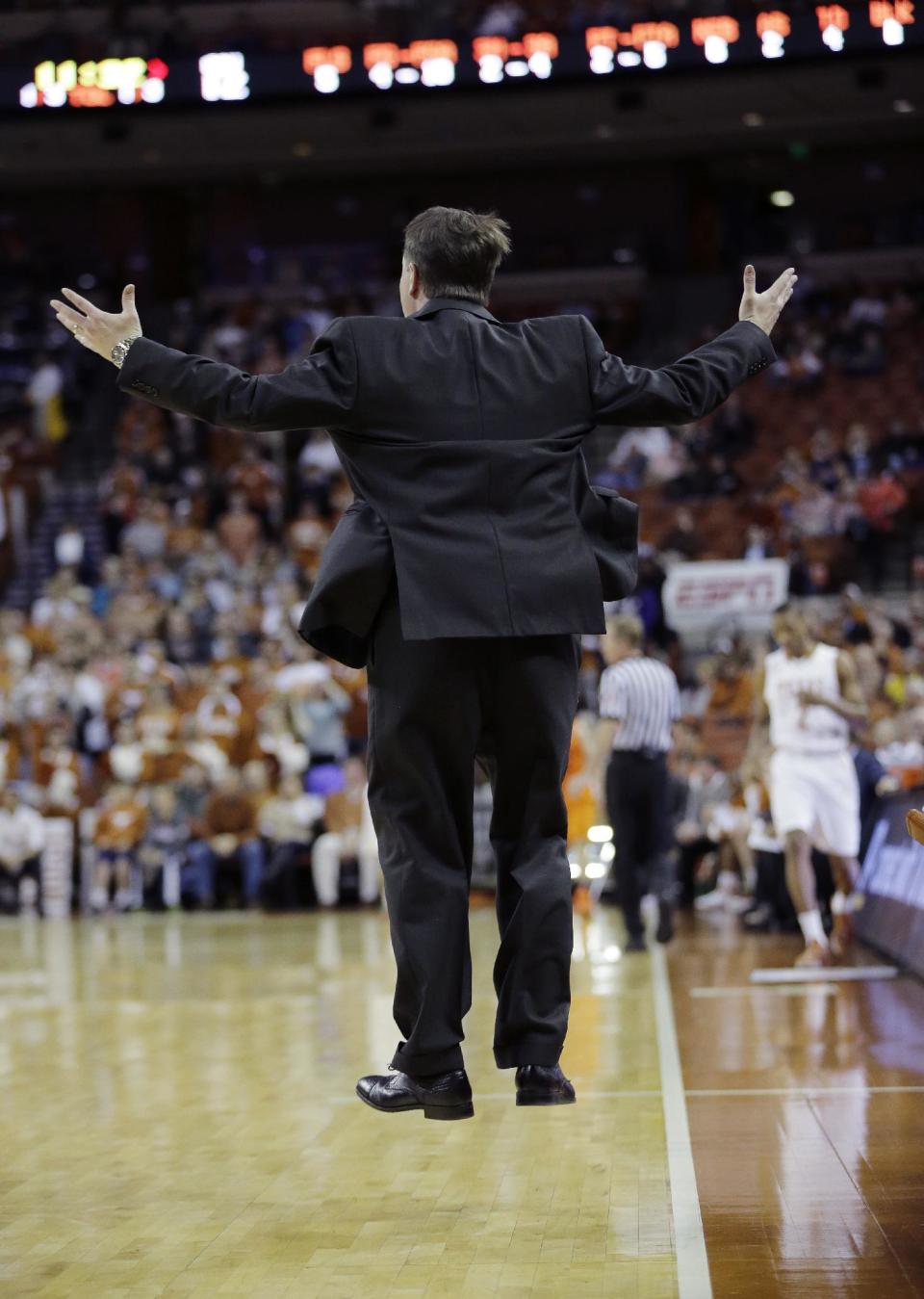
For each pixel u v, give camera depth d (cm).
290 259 4619
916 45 2977
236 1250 548
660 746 1653
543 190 4519
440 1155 697
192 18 3247
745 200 4497
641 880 1661
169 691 2825
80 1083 920
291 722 2688
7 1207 619
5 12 3259
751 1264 506
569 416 495
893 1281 483
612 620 1667
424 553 477
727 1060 930
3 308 4425
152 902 2622
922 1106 766
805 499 3247
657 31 3083
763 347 516
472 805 504
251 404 475
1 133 3784
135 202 4594
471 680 489
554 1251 534
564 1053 977
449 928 494
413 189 4578
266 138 3881
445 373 489
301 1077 923
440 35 3164
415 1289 495
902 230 4391
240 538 3431
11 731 2867
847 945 1591
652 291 4253
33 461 3969
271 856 2573
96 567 3675
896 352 3838
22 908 2641
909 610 2938
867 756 1700
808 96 3550
